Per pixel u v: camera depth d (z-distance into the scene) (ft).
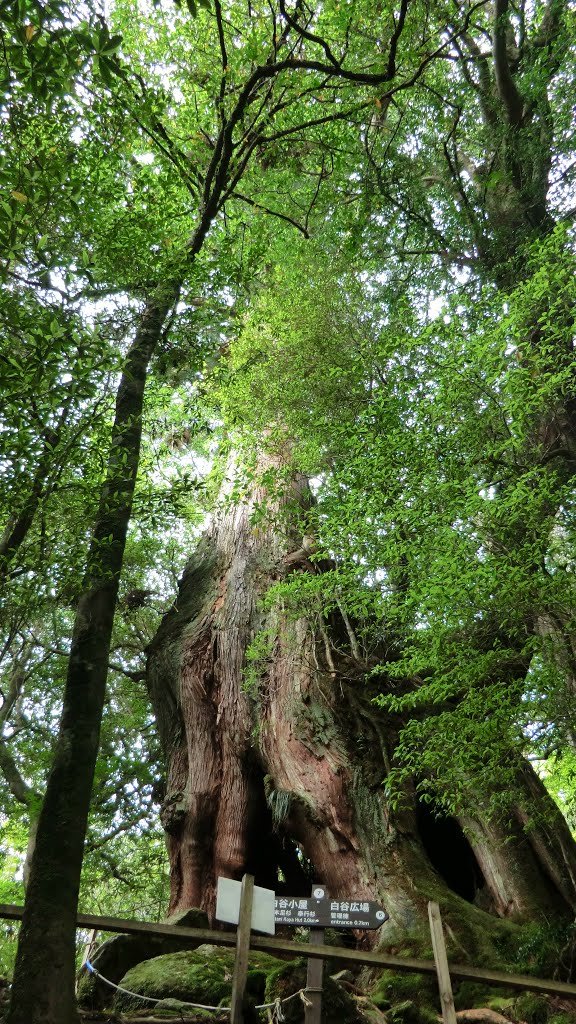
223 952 30.42
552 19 41.04
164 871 67.10
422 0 40.98
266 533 51.39
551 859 32.73
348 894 33.58
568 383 30.09
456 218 43.06
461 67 43.96
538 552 23.86
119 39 17.87
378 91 35.47
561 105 41.01
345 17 36.88
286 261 48.96
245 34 34.24
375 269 46.73
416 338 28.53
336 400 41.45
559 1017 24.90
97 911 67.46
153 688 50.01
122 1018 20.43
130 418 23.86
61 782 17.62
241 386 43.78
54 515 24.68
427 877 33.12
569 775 30.35
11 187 22.31
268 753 40.47
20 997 14.87
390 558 27.63
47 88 19.19
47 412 21.11
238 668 45.03
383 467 27.43
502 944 29.71
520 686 24.36
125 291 27.84
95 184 27.30
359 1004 25.54
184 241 31.76
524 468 27.89
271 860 44.27
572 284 26.99
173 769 45.75
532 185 40.75
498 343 26.58
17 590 23.08
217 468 49.11
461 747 25.26
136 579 63.87
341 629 44.73
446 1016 18.43
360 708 39.86
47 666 58.54
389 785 27.25
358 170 43.42
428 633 25.70
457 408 27.61
